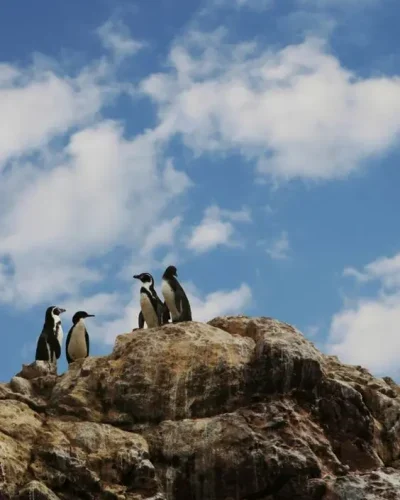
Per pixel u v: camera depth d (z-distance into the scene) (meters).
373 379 35.03
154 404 32.06
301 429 31.05
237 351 32.81
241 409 31.53
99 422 31.97
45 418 31.77
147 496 29.58
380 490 29.38
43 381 33.56
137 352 33.03
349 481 29.66
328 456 30.70
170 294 39.50
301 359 32.16
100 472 29.78
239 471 30.14
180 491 30.30
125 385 32.31
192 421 31.17
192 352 32.78
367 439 31.89
